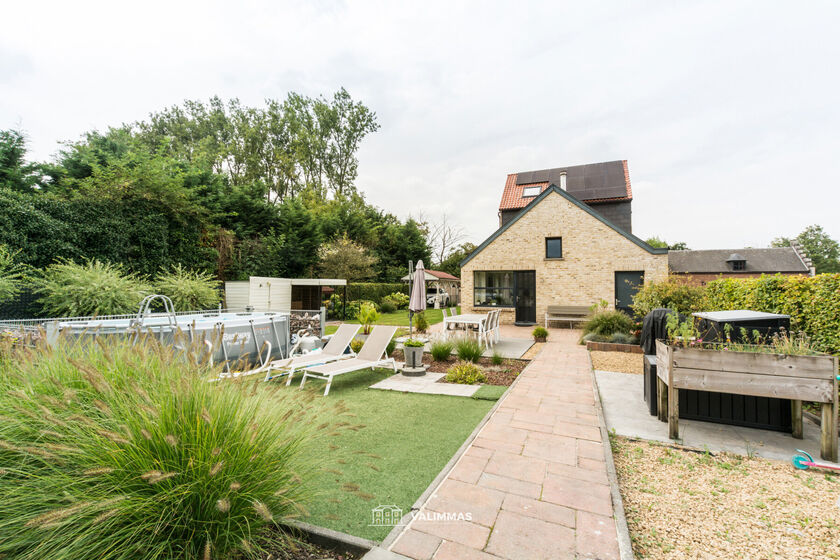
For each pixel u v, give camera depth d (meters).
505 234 15.49
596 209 18.56
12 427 1.92
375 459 3.08
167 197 12.74
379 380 6.01
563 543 1.98
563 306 14.14
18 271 8.73
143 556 1.66
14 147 12.77
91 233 10.58
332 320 17.70
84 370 2.07
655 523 2.25
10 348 2.50
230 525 1.85
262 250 19.69
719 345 4.11
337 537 2.01
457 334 10.13
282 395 2.63
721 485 2.71
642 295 9.56
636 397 4.94
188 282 11.21
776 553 1.97
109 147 15.05
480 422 3.95
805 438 3.56
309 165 31.34
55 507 1.72
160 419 1.89
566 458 3.06
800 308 4.64
